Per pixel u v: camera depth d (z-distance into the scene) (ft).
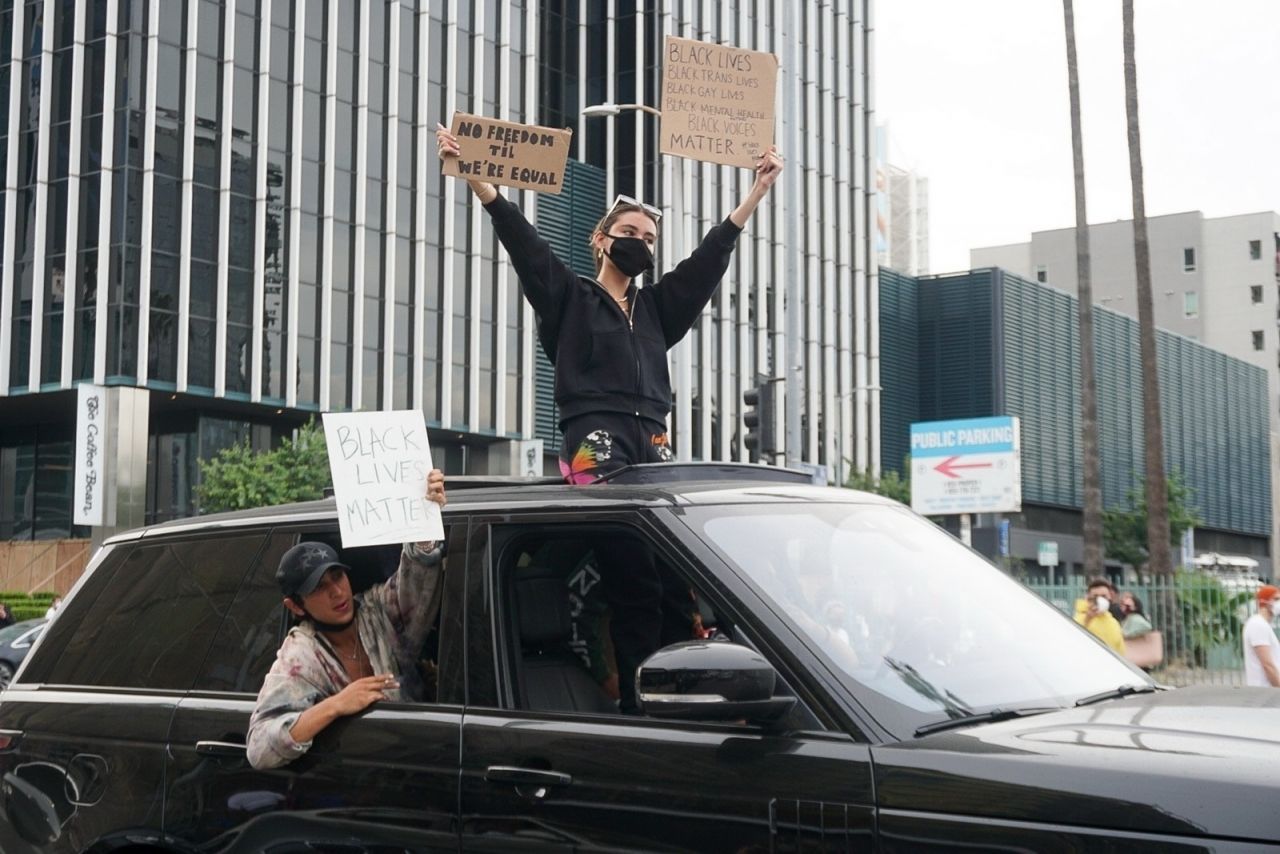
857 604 11.75
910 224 357.82
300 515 14.60
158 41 126.72
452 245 147.23
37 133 128.16
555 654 12.94
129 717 14.58
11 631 70.90
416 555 13.21
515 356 152.97
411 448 13.30
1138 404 247.91
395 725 12.58
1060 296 229.25
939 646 11.66
